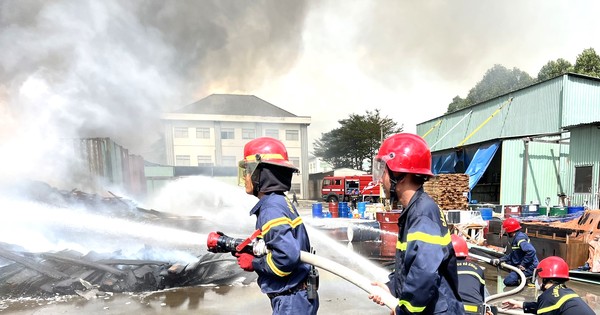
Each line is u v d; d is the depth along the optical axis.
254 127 36.59
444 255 1.39
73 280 4.77
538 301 2.88
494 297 3.29
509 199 14.34
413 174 1.55
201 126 35.25
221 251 1.95
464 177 12.30
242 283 5.21
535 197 14.35
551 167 14.44
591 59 25.81
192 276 5.20
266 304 4.43
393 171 1.57
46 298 4.58
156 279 4.99
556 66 28.78
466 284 2.36
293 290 1.83
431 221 1.44
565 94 15.91
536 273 2.90
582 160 12.39
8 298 4.54
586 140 12.27
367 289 1.72
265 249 1.76
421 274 1.34
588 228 6.16
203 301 4.54
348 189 23.41
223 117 35.44
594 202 11.81
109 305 4.38
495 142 14.91
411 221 1.49
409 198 1.57
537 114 17.36
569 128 12.79
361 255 7.57
